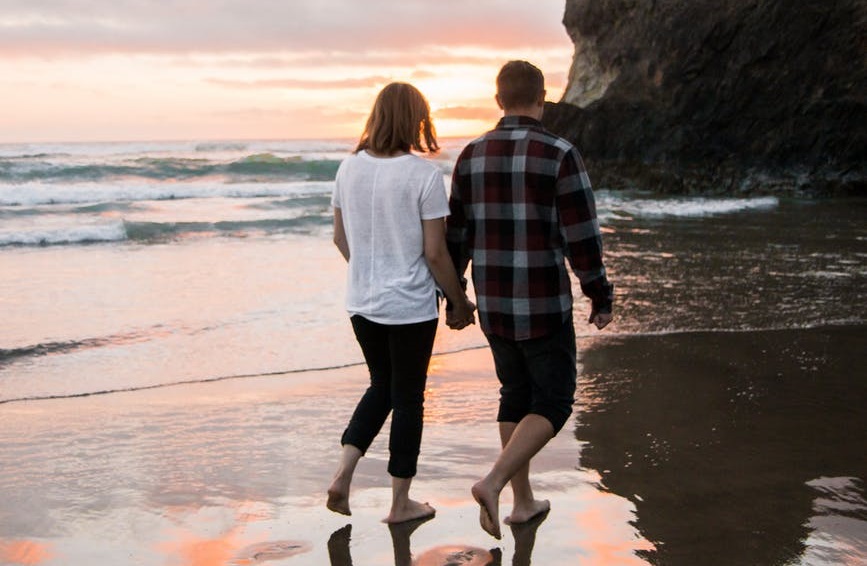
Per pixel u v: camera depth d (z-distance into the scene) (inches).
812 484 130.7
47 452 146.5
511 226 107.7
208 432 157.6
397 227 113.3
